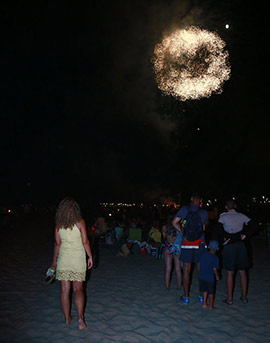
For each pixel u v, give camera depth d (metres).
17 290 6.23
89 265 4.63
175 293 6.24
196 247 5.60
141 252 10.51
